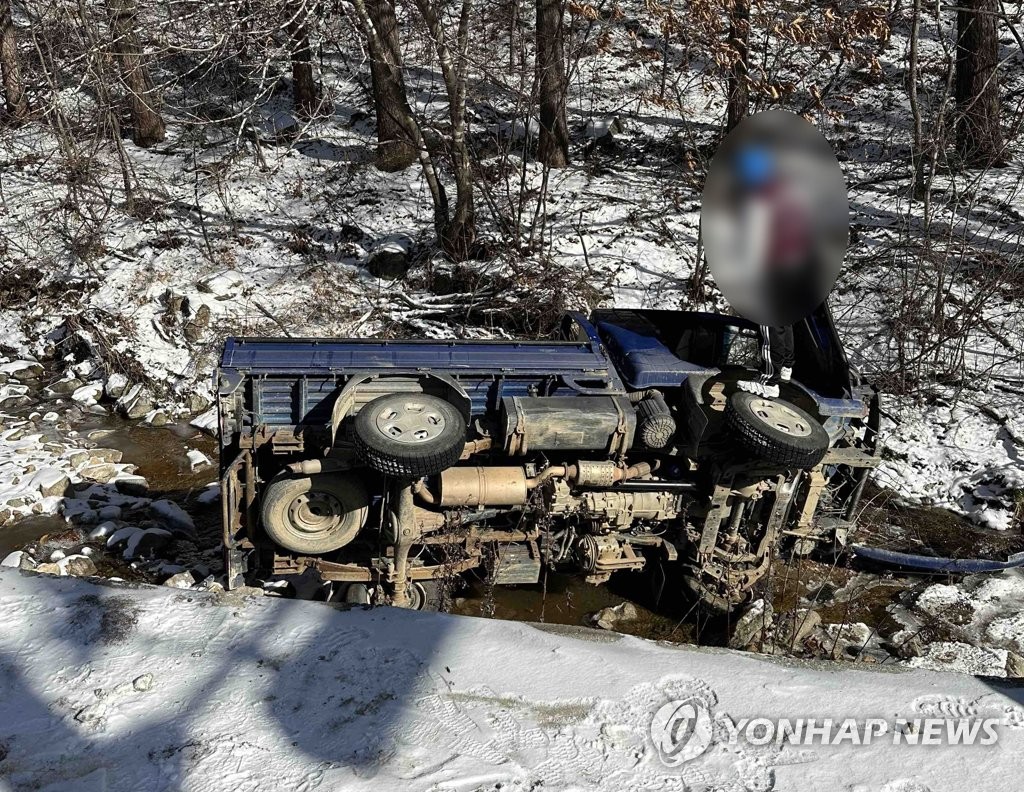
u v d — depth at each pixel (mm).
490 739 3588
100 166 13562
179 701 3693
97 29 11625
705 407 5562
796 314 5617
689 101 15633
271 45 10680
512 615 6121
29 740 3471
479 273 10828
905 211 12258
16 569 4504
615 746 3598
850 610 6367
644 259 11531
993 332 10047
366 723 3629
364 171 13789
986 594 6570
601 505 5527
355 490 5289
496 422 5605
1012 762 3594
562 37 12211
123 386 9578
